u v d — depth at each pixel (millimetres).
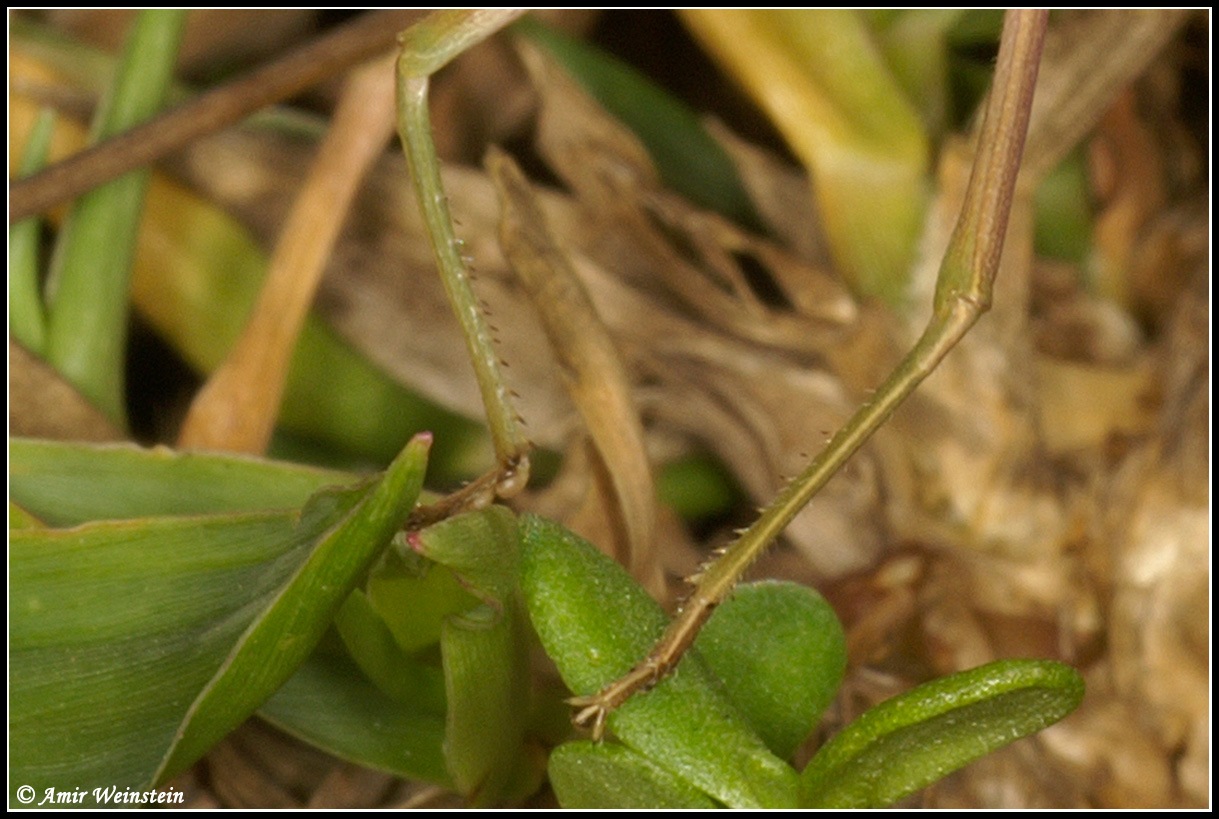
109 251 277
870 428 236
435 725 247
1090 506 278
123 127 284
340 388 292
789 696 241
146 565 239
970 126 289
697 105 350
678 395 289
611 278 290
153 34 286
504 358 292
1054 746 270
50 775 233
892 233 290
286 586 229
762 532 235
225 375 276
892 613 273
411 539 230
